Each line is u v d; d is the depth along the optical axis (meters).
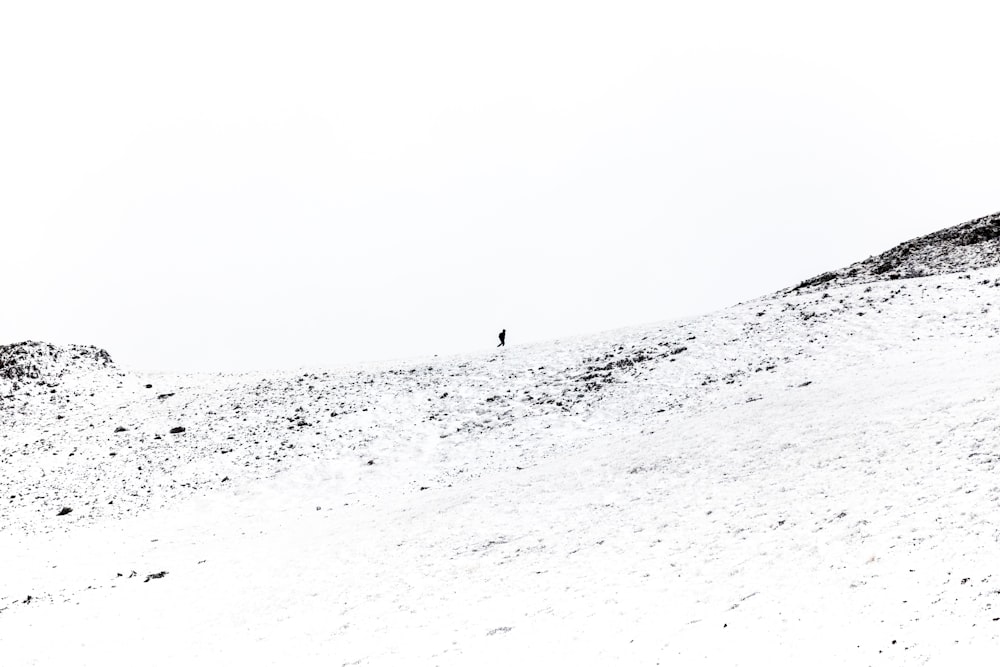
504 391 41.78
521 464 30.58
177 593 21.59
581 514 20.53
